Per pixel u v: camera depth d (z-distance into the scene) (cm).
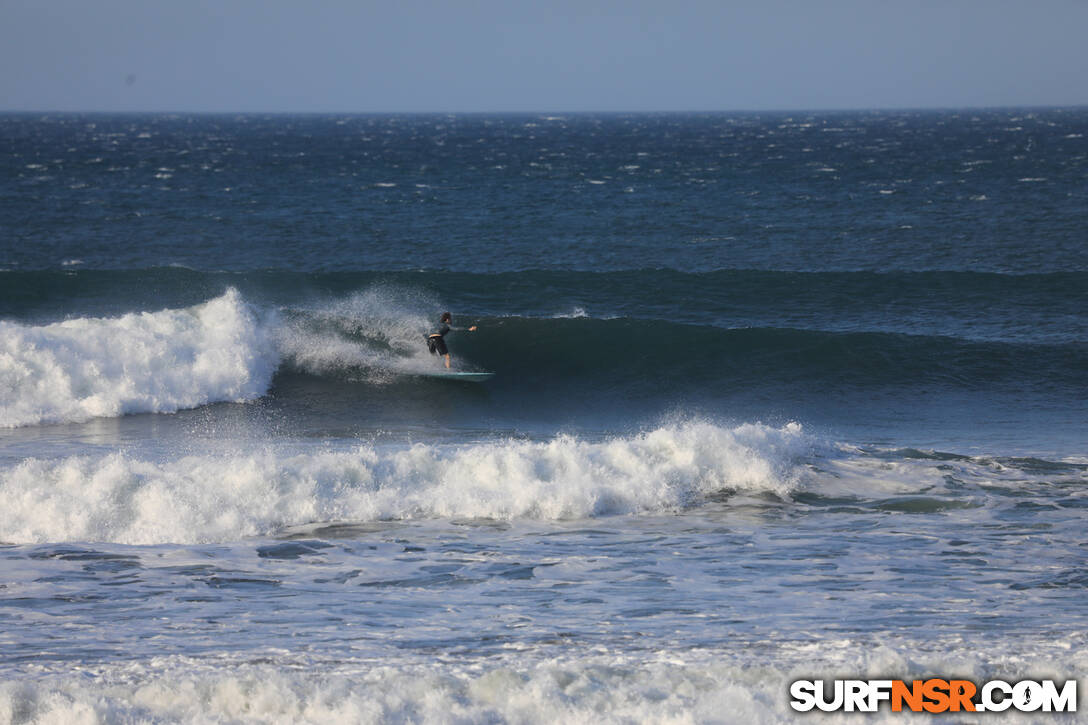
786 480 5338
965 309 10788
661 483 5144
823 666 2809
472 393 8131
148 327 8069
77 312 10250
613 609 3503
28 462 5022
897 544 4375
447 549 4334
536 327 9294
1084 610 3453
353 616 3425
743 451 5456
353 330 8875
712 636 3155
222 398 7662
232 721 2411
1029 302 11000
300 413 7431
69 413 7025
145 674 2753
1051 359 8644
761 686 2652
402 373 8438
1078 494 5166
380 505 4866
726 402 8006
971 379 8300
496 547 4362
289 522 4697
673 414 7756
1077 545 4325
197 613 3453
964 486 5322
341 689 2586
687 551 4303
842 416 7556
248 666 2836
